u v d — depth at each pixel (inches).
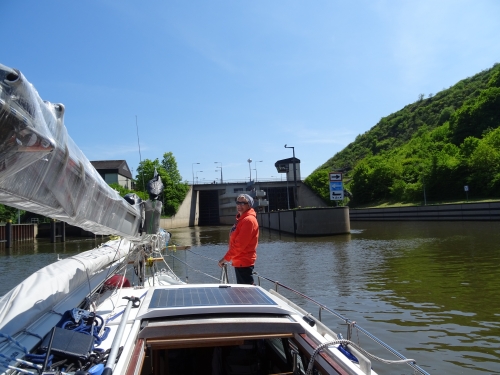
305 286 626.5
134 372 89.8
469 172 2481.5
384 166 3193.9
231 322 113.2
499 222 1754.4
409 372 306.3
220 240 1663.4
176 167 3147.1
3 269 1039.0
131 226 193.5
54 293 133.5
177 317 116.6
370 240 1334.9
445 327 408.5
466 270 698.8
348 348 105.8
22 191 71.4
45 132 69.7
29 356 91.0
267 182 3198.8
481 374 305.3
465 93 5007.4
